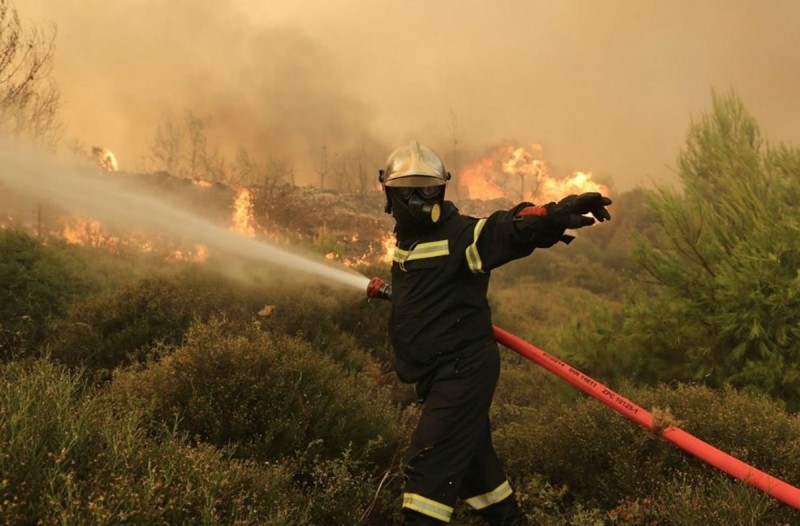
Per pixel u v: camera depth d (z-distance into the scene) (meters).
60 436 2.27
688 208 5.88
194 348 3.81
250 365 3.78
